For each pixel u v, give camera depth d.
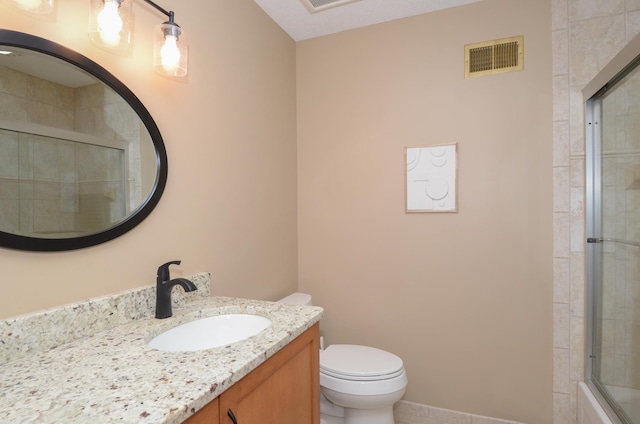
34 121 0.91
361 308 2.21
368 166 2.19
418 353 2.08
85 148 1.03
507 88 1.89
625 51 1.31
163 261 1.30
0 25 0.84
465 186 1.98
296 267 2.33
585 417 1.68
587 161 1.75
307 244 2.35
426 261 2.06
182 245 1.39
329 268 2.29
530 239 1.87
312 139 2.33
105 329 1.04
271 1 1.90
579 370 1.80
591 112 1.75
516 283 1.89
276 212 2.10
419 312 2.08
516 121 1.88
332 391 1.65
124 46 1.09
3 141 0.85
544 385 1.85
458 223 1.99
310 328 1.19
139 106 1.19
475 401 1.97
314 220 2.33
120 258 1.14
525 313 1.88
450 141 2.00
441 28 2.02
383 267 2.16
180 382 0.72
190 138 1.43
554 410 1.84
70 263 0.99
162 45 1.23
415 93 2.08
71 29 0.99
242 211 1.77
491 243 1.93
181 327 1.17
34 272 0.91
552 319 1.83
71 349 0.90
